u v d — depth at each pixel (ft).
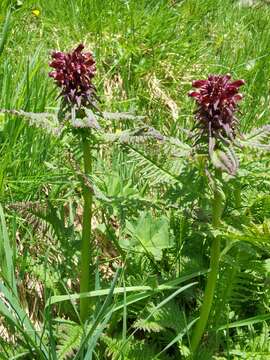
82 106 1.23
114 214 1.72
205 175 1.20
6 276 1.40
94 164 1.86
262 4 3.64
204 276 1.61
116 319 1.46
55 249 1.61
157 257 1.58
